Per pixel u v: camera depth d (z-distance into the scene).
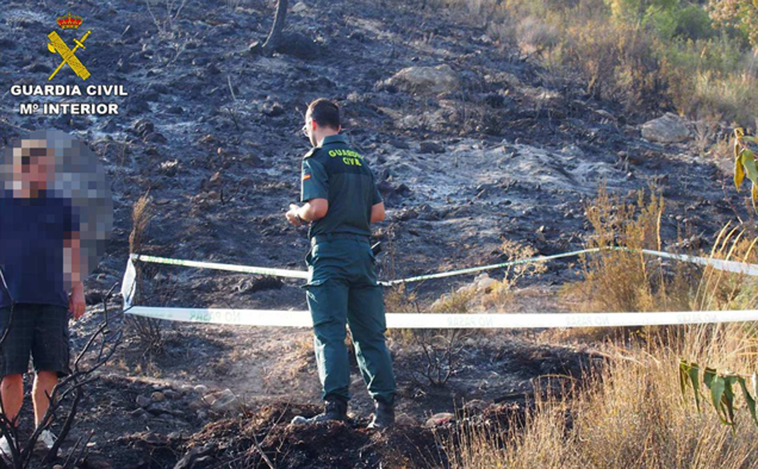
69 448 4.13
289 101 13.28
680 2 25.70
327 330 4.34
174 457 4.10
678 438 3.68
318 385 5.74
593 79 16.44
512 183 11.16
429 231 9.48
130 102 12.26
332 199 4.42
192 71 13.77
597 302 6.89
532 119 14.30
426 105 14.34
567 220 10.16
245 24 16.95
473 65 17.02
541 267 8.10
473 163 12.12
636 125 15.26
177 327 6.81
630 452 3.63
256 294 7.57
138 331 6.23
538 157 12.41
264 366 6.09
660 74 17.16
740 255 7.12
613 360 4.92
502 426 4.22
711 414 3.85
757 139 2.94
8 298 3.79
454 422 4.40
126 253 8.39
